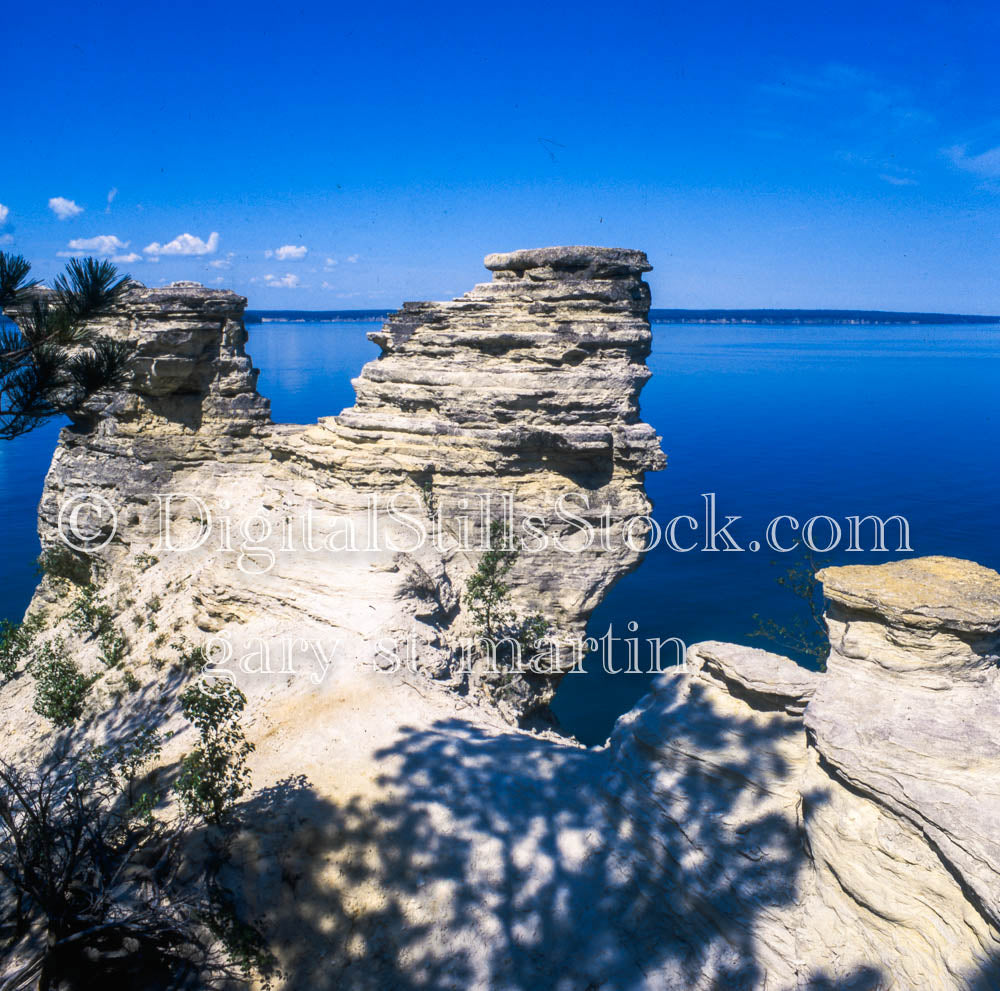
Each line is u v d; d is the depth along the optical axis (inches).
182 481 1630.2
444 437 1369.3
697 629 2288.4
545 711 1414.9
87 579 1742.1
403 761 827.4
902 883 485.7
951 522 3663.9
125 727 1075.3
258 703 953.5
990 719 483.2
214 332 1587.1
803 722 546.0
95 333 684.7
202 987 639.1
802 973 533.6
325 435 1503.4
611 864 694.5
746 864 584.1
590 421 1339.8
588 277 1336.1
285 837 734.5
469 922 681.0
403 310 1453.0
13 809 848.3
